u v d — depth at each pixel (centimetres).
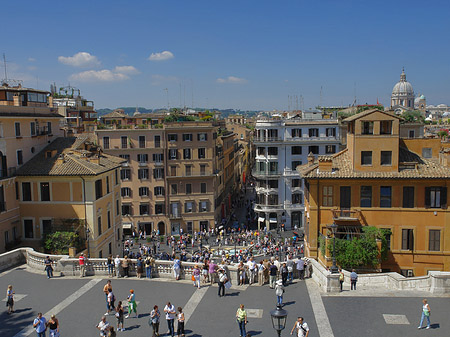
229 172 11531
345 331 2555
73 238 4597
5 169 4725
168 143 8762
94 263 3700
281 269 3412
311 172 4381
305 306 2945
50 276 3628
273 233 8638
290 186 9000
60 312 2911
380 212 4272
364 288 3325
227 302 3059
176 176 8781
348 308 2889
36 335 2581
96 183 4934
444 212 4181
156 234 8562
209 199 8975
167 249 7512
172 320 2531
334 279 3195
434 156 4481
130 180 8706
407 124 8956
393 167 4266
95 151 5862
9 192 4762
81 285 3431
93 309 2956
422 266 4244
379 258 4138
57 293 3259
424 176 4138
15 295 3222
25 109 5197
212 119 10781
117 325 2667
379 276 3438
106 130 8588
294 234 7869
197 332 2594
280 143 8894
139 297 3169
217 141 10144
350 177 4241
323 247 4188
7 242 4722
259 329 2616
